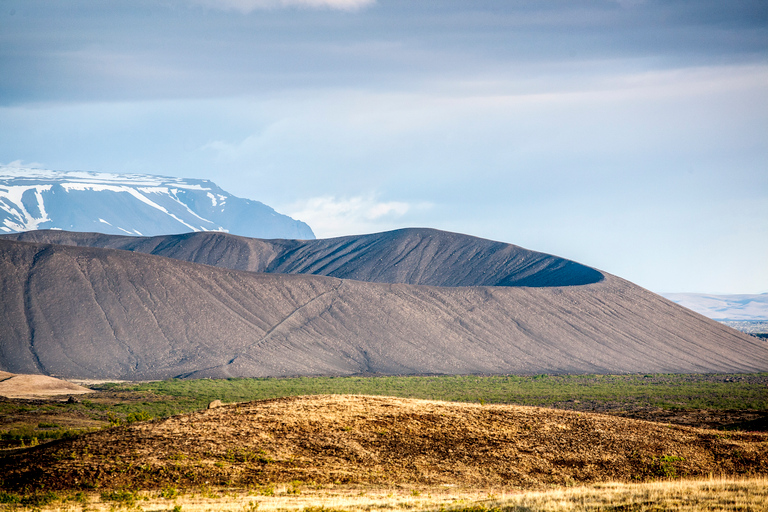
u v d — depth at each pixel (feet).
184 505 167.02
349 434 227.81
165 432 223.71
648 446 236.02
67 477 191.21
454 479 205.77
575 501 160.15
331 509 159.74
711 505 146.72
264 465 204.44
